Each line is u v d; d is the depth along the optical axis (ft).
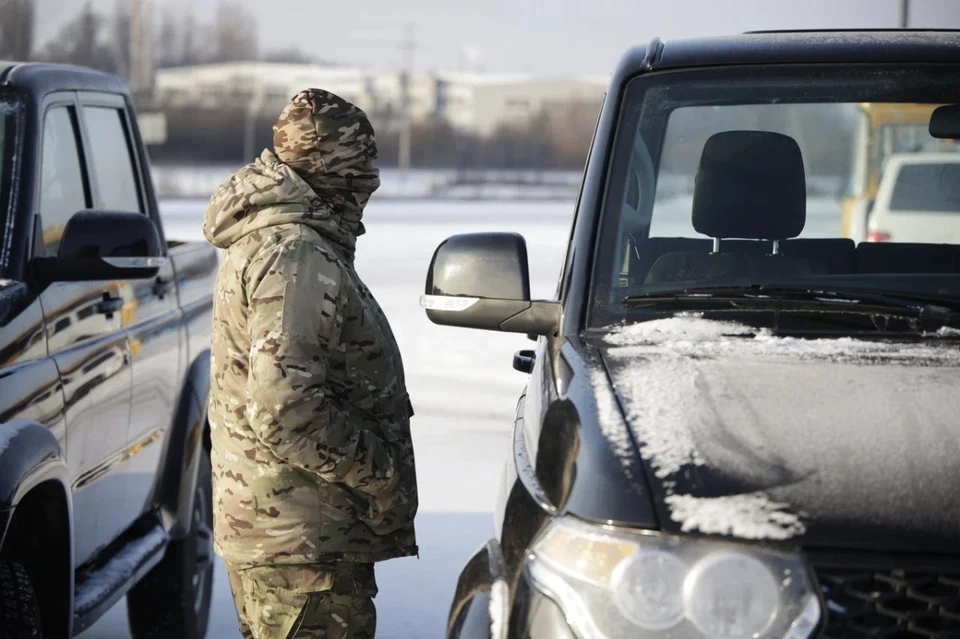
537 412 12.41
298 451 13.23
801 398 11.14
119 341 20.92
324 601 13.89
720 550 9.77
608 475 10.44
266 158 14.17
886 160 16.35
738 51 15.05
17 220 18.71
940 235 16.10
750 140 14.62
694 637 9.65
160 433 23.15
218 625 25.52
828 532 9.77
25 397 17.06
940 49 14.82
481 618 11.34
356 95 533.55
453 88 533.55
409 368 58.44
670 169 14.67
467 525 31.37
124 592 20.44
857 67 14.74
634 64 15.19
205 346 25.91
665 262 14.16
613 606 9.84
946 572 9.62
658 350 12.53
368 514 13.96
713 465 10.31
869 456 10.30
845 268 14.32
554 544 10.39
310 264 13.41
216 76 515.09
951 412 10.82
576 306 13.53
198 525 24.53
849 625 9.64
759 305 13.33
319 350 13.35
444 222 181.06
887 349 12.41
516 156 525.34
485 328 13.91
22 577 17.17
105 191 23.24
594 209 14.23
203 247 27.45
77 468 19.03
